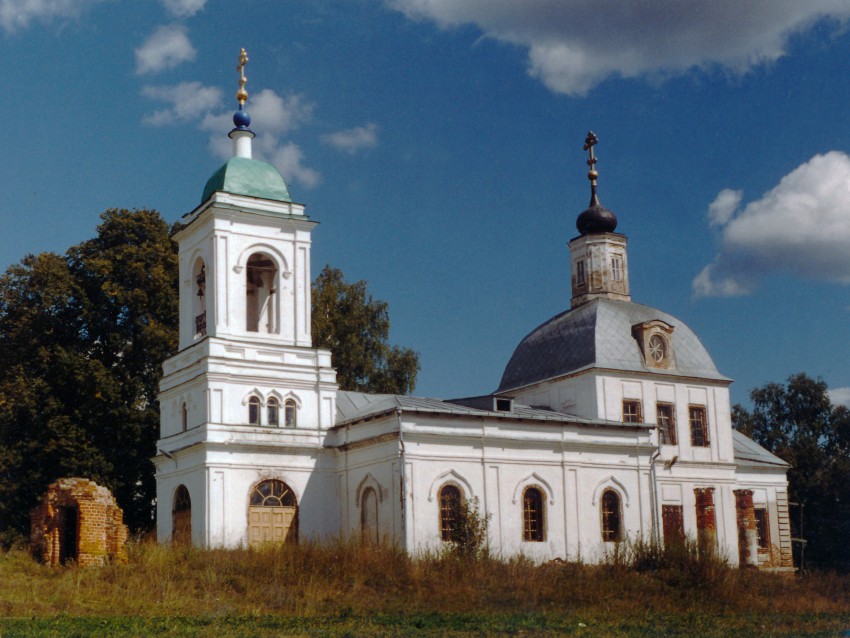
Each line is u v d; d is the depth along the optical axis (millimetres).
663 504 50656
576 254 57250
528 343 56031
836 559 72625
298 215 47219
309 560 34281
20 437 53406
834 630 28531
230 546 40875
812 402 82562
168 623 25562
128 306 55625
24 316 54531
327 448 45031
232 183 46562
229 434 43312
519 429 43594
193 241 47469
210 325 45094
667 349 53000
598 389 50469
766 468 55875
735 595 34500
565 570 36188
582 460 44844
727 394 54125
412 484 40562
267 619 27062
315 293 69562
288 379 45219
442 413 41688
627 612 31125
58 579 31578
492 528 41812
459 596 31734
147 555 34250
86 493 36281
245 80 49875
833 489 74250
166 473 46188
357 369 69375
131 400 55031
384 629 25734
